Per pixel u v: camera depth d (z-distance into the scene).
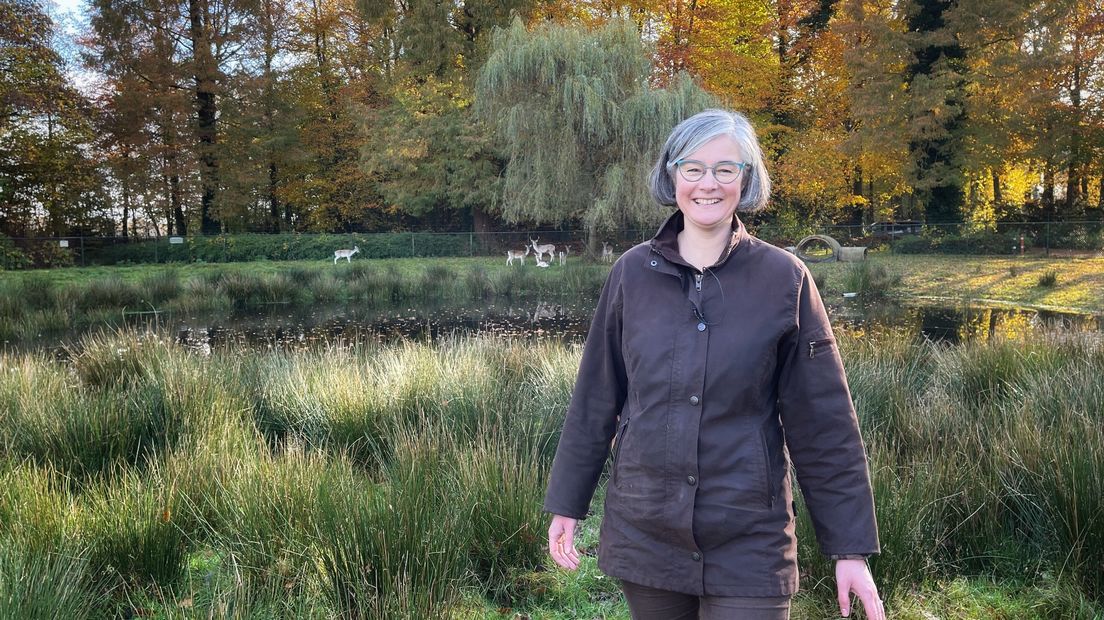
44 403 4.29
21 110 20.97
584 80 19.27
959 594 2.73
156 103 24.33
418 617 2.38
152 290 14.81
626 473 1.57
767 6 27.23
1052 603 2.63
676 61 25.09
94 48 25.36
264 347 10.00
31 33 20.70
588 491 1.73
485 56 25.38
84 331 11.55
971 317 11.91
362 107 25.92
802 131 27.00
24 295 13.49
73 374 5.71
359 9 25.58
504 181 24.88
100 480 3.54
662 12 26.34
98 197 25.56
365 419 4.41
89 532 2.81
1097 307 12.53
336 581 2.54
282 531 2.83
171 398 4.43
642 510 1.53
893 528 2.68
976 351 5.59
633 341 1.57
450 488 3.23
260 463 3.28
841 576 1.50
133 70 24.58
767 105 27.09
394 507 2.70
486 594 2.86
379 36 28.09
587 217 20.17
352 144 28.17
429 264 21.73
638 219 20.53
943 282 16.30
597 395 1.72
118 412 4.14
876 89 22.62
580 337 10.70
